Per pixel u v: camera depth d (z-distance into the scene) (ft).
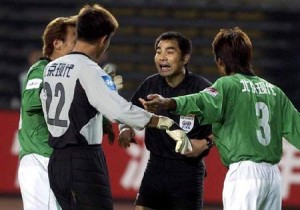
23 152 80.53
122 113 67.05
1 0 223.92
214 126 75.05
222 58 76.07
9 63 217.15
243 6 223.71
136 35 222.48
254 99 74.38
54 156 69.87
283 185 153.28
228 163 74.69
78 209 68.80
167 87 88.38
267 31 220.84
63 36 79.92
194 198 88.02
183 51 87.10
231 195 73.36
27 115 79.87
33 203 79.10
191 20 222.48
